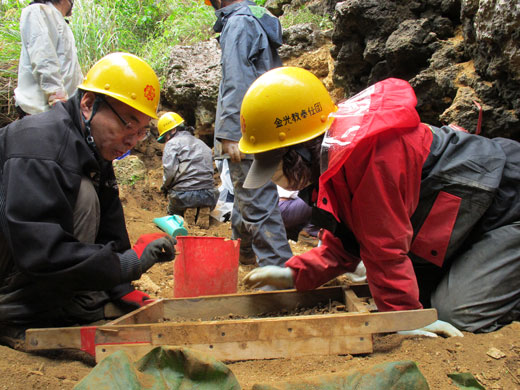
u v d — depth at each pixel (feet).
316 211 7.40
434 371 6.28
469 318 7.55
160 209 19.97
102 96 7.22
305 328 6.78
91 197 7.55
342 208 7.17
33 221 6.49
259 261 11.35
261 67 11.64
